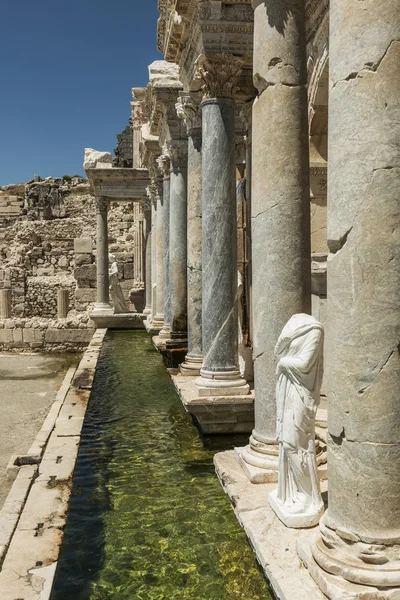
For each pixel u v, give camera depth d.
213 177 10.49
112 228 44.59
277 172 6.68
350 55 4.49
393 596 4.28
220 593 5.50
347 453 4.54
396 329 4.38
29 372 26.28
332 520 4.73
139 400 13.45
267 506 6.38
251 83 11.34
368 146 4.40
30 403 19.34
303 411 5.87
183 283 17.22
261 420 7.35
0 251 45.09
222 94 10.47
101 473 8.81
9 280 39.34
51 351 33.09
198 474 8.66
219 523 6.97
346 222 4.51
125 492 8.04
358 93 4.44
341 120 4.56
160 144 19.91
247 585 5.61
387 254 4.38
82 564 6.13
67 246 43.22
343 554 4.57
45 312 39.78
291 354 5.85
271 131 6.69
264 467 7.18
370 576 4.36
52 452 9.59
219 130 10.45
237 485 7.04
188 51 11.76
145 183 31.06
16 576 5.68
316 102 9.48
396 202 4.37
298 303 6.79
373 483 4.41
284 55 6.64
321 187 9.97
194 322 13.30
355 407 4.47
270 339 6.96
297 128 6.68
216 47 10.17
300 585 4.75
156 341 19.33
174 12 11.48
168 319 20.56
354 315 4.47
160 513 7.31
